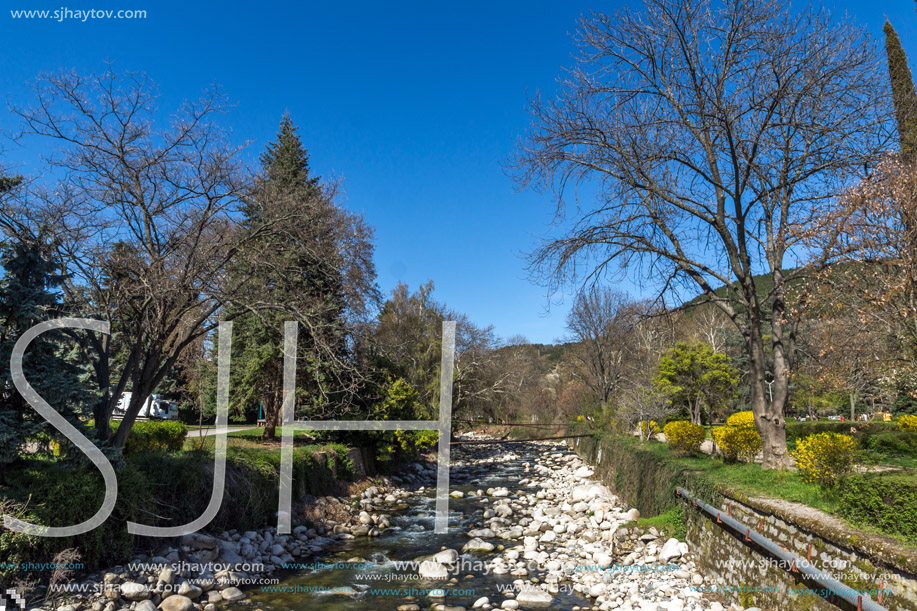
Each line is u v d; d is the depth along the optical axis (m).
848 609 6.39
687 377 33.62
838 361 14.12
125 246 11.59
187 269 11.59
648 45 13.38
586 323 39.12
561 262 14.30
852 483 7.21
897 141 12.20
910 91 12.47
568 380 56.97
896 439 15.09
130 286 11.03
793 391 30.09
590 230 14.20
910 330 10.65
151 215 11.78
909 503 6.36
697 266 13.61
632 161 13.62
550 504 20.17
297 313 14.19
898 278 10.20
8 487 8.91
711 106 12.89
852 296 11.68
